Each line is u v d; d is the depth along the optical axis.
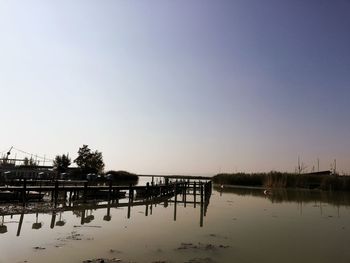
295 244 15.74
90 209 26.98
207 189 40.25
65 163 66.50
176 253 13.41
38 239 15.11
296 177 66.06
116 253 13.05
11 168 51.06
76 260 11.90
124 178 79.94
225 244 15.31
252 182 75.50
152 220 21.88
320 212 28.58
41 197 30.72
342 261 13.04
